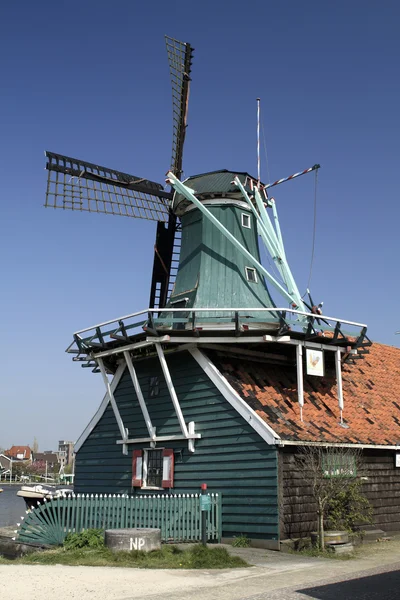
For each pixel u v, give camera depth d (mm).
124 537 13484
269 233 21625
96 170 24219
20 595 9734
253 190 22578
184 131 26031
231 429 17125
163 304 24828
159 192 25750
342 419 19000
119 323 18828
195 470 17906
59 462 177125
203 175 23359
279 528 15266
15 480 146750
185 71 26188
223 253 21641
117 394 22000
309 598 9562
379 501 18375
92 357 20891
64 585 10508
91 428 22672
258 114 23938
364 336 19281
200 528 16297
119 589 10273
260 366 19469
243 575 11680
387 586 10508
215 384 17875
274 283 19984
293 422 17297
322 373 18688
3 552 17188
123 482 20609
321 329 18562
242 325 17766
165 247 25328
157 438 19203
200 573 11844
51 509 17047
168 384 18328
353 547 15562
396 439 19375
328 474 16344
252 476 16234
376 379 23000
